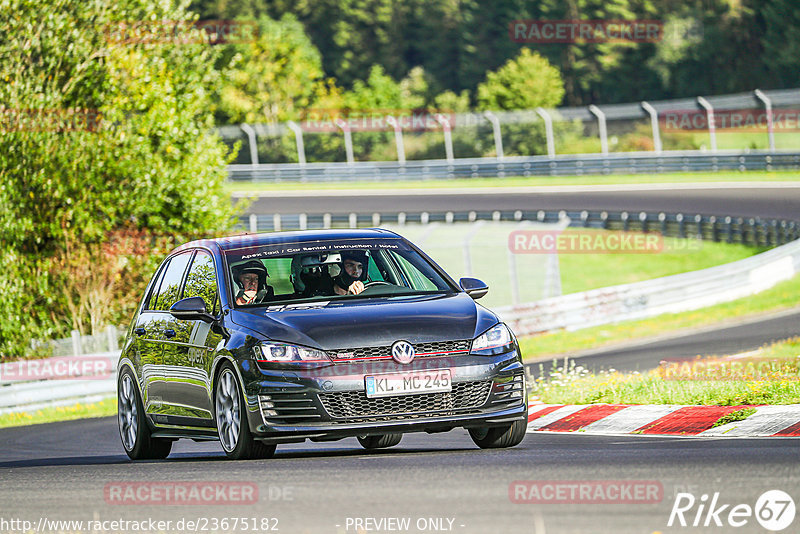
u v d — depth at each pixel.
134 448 36.94
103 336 85.00
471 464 26.98
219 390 31.39
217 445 44.78
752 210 163.50
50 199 94.12
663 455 27.92
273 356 29.64
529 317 95.00
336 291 33.16
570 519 19.77
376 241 34.81
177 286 35.44
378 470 26.47
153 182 98.44
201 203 101.00
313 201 195.25
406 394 29.52
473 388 30.06
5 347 92.06
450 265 128.75
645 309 101.62
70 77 96.19
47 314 97.06
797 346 65.75
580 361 74.62
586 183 198.88
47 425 64.00
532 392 52.94
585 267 149.62
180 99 102.50
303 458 30.42
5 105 92.38
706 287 106.38
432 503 21.62
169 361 34.25
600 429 39.16
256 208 190.38
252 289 32.72
